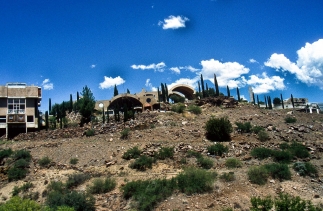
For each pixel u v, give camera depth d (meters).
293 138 42.03
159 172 31.83
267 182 28.11
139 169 32.78
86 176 31.22
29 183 31.42
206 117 53.75
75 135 47.38
